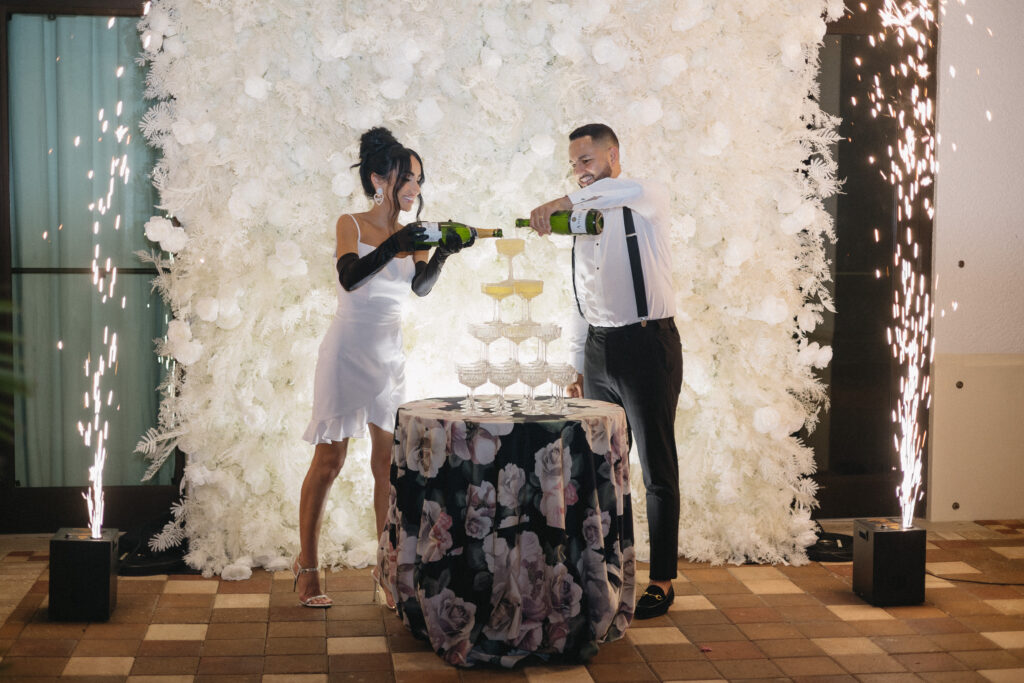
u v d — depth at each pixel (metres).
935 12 4.64
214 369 3.91
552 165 4.13
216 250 3.88
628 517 3.18
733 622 3.36
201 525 3.93
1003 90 4.70
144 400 4.46
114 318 4.43
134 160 4.39
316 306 4.00
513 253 3.33
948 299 4.73
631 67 4.08
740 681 2.85
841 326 4.74
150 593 3.60
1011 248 4.74
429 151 4.03
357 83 3.97
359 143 3.97
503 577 2.94
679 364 3.52
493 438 2.92
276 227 4.01
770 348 4.13
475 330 3.21
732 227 4.12
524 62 4.09
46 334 4.41
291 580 3.80
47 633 3.17
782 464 4.21
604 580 2.98
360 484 4.05
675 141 4.14
